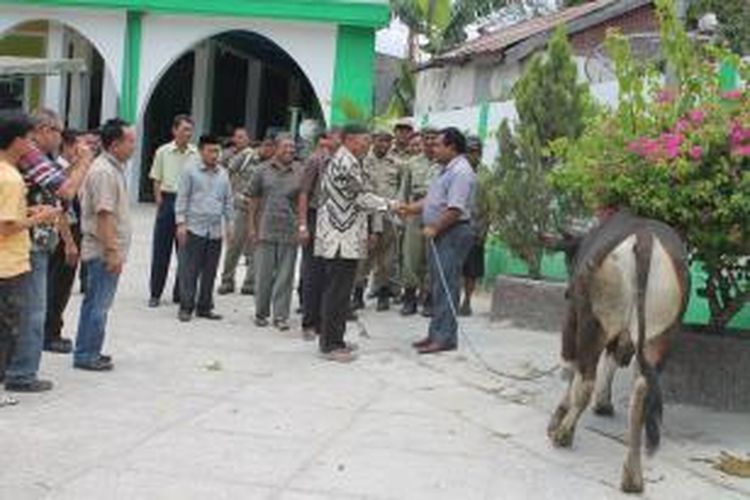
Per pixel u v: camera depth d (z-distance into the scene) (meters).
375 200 9.80
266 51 28.12
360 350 10.34
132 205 23.44
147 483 6.14
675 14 9.46
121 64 22.91
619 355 7.80
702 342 8.85
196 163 11.40
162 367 9.05
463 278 12.66
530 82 12.29
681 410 8.74
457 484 6.52
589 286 6.92
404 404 8.36
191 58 26.17
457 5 30.20
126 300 12.38
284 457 6.79
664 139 8.12
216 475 6.36
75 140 9.41
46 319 9.30
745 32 18.58
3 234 7.12
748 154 7.84
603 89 13.38
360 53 22.55
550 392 9.00
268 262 11.23
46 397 7.83
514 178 12.30
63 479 6.12
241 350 10.00
